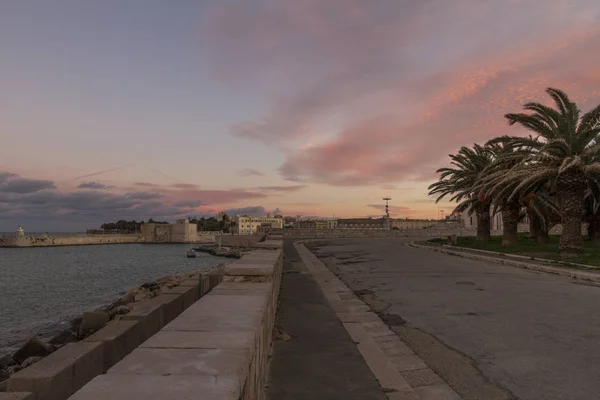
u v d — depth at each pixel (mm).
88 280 58188
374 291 14172
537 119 24406
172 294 12383
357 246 42250
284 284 15031
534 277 17500
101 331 7992
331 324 8812
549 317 9750
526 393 5340
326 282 16172
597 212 36719
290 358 6406
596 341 7668
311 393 5039
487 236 42656
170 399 1726
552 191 30047
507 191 30578
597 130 22625
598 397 5176
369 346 7176
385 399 4898
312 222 198500
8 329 24328
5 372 12195
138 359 2348
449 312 10570
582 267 19406
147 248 169875
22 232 176750
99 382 1933
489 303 11648
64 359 5281
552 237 49281
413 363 6574
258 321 3555
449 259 26719
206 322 3479
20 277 62875
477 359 6773
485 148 38625
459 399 5141
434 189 44750
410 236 74438
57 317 29047
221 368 2189
